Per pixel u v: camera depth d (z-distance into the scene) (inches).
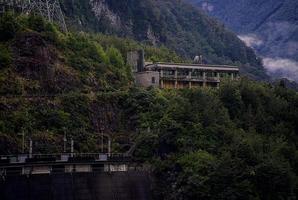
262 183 5625.0
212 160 5689.0
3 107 5964.6
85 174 5467.5
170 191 5679.1
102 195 5452.8
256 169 5610.2
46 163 5388.8
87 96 6820.9
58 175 5305.1
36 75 6628.9
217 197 5408.5
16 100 6166.3
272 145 6392.7
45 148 5915.4
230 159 5595.5
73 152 6053.2
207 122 6427.2
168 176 5787.4
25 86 6422.2
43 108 6309.1
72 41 7755.9
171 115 6353.3
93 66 7573.8
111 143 6545.3
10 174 5182.1
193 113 6382.9
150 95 7101.4
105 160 5767.7
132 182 5689.0
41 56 6825.8
